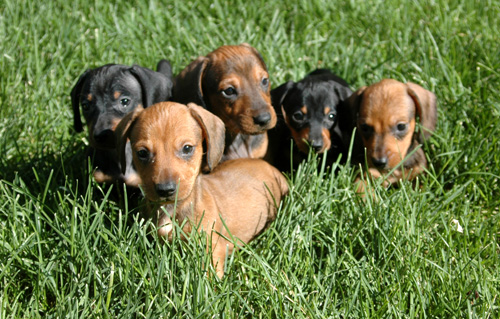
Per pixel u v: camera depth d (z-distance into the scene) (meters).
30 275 1.19
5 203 1.26
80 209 1.26
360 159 1.44
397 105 1.39
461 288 1.18
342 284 1.20
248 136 1.44
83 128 1.49
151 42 1.70
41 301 1.18
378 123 1.39
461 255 1.24
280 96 1.49
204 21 1.81
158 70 1.50
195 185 1.22
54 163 1.41
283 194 1.35
